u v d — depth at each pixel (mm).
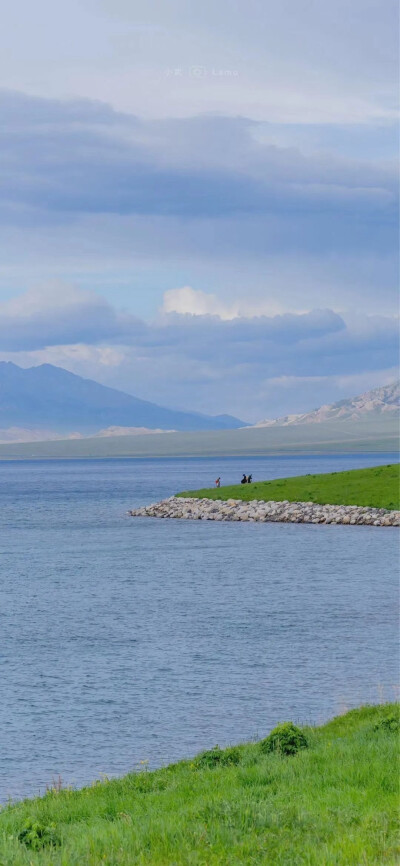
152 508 126312
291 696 31609
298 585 59562
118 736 27250
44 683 34062
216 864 12852
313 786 17703
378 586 58812
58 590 59031
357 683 33250
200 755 22453
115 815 17094
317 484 119438
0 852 13930
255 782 18594
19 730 28047
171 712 29859
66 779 23469
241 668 36125
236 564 70562
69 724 28656
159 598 55156
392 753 20016
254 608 50938
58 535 99812
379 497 108375
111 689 33094
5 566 72438
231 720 28734
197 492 131250
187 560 73750
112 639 42656
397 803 15891
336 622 46219
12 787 22875
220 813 15664
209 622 46719
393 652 38844
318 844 13617
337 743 22109
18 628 45844
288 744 22172
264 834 14391
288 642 41312
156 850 13727
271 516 108938
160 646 40750
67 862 13125
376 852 12961
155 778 20438
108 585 61062
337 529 97438
